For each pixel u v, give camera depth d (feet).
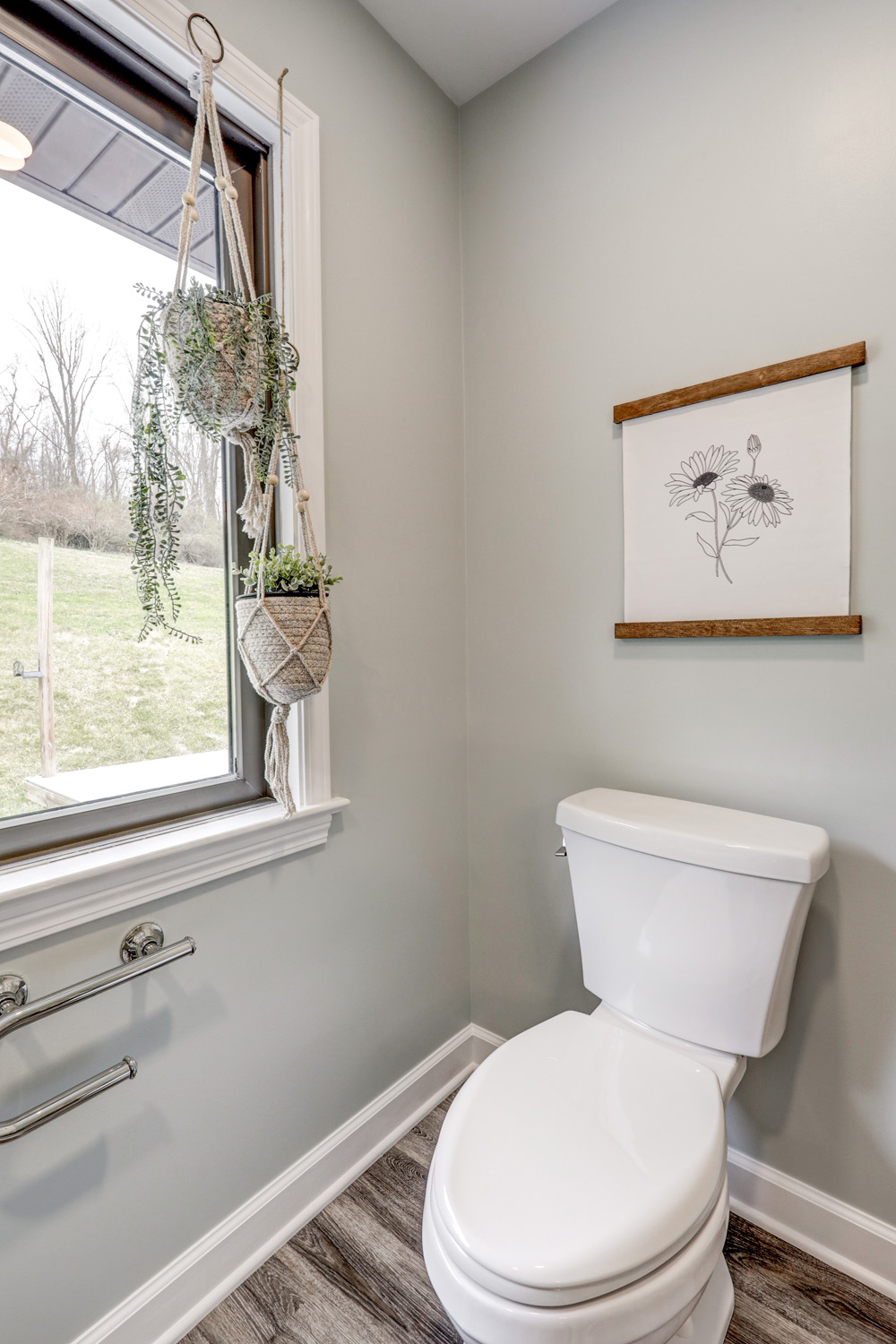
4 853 2.99
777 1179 4.14
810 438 3.86
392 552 4.83
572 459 4.93
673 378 4.41
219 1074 3.68
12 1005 2.76
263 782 4.13
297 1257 3.95
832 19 3.72
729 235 4.13
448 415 5.41
